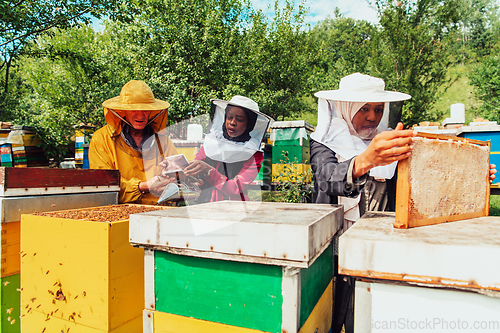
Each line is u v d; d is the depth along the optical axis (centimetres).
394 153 92
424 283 73
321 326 116
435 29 932
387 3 963
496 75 1245
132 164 202
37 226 142
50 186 165
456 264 70
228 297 95
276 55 1423
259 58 1345
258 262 87
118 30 1089
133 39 1040
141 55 1025
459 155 112
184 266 101
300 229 82
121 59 1032
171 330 103
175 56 990
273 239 85
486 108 1266
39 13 748
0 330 152
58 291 136
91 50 1074
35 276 143
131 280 134
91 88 1020
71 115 1016
